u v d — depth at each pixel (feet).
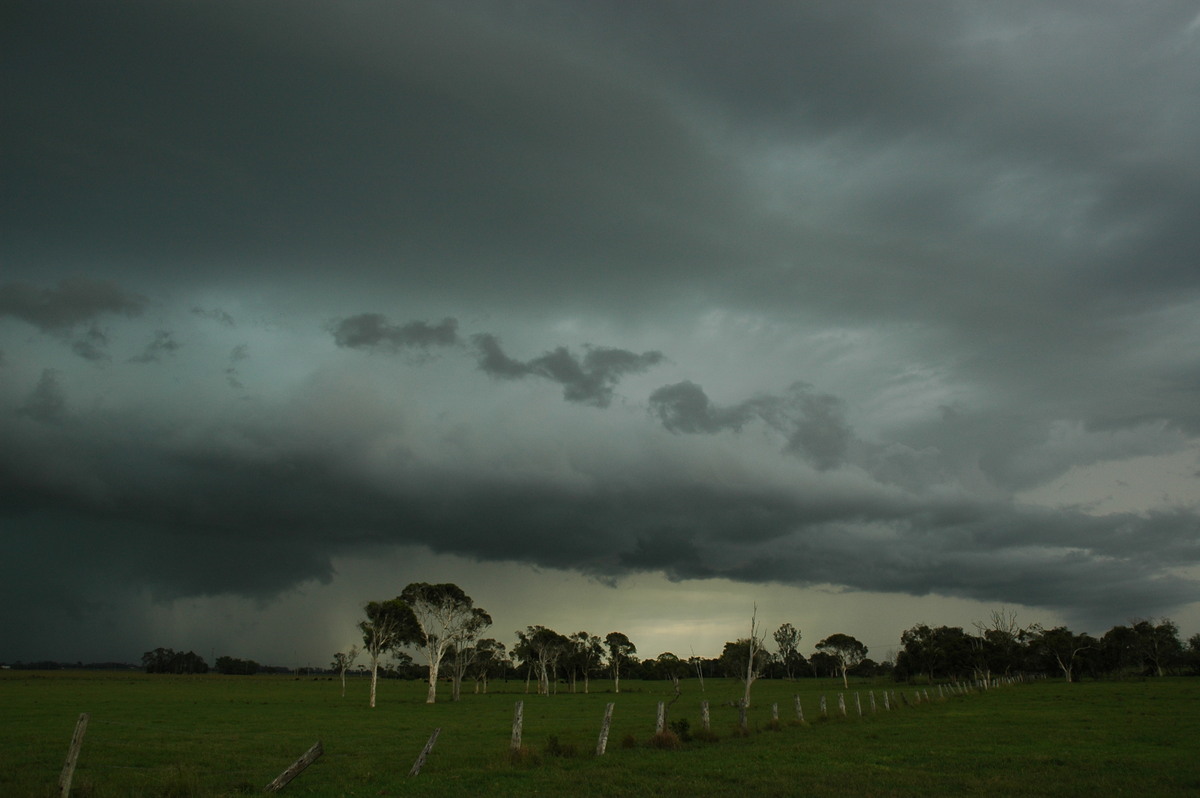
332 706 263.49
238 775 81.25
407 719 195.21
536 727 165.68
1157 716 151.12
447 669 463.01
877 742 107.96
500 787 66.80
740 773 74.64
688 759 86.38
